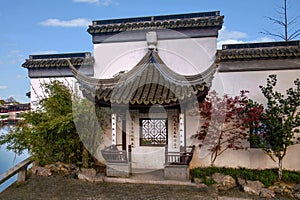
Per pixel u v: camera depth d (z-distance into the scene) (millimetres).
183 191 7438
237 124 8312
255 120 7844
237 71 9062
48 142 8688
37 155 8820
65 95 9211
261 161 8898
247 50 9148
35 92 10180
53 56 10812
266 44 9281
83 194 7324
